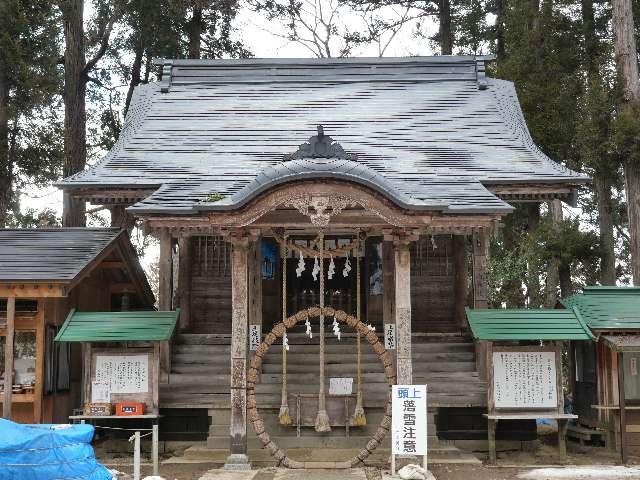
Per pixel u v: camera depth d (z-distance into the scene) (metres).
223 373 15.55
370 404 14.16
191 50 26.64
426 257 18.38
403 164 16.53
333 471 11.70
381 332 18.17
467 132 18.61
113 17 25.14
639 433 13.84
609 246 22.05
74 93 24.28
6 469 8.57
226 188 14.80
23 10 21.69
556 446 15.27
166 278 15.71
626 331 13.74
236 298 12.45
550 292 26.02
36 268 14.15
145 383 13.73
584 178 15.71
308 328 13.30
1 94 20.95
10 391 13.83
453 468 12.37
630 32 19.45
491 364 13.39
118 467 12.80
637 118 18.38
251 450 13.48
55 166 24.95
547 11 22.80
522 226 27.02
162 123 19.05
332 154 12.40
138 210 12.49
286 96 20.50
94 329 13.85
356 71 21.50
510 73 22.72
